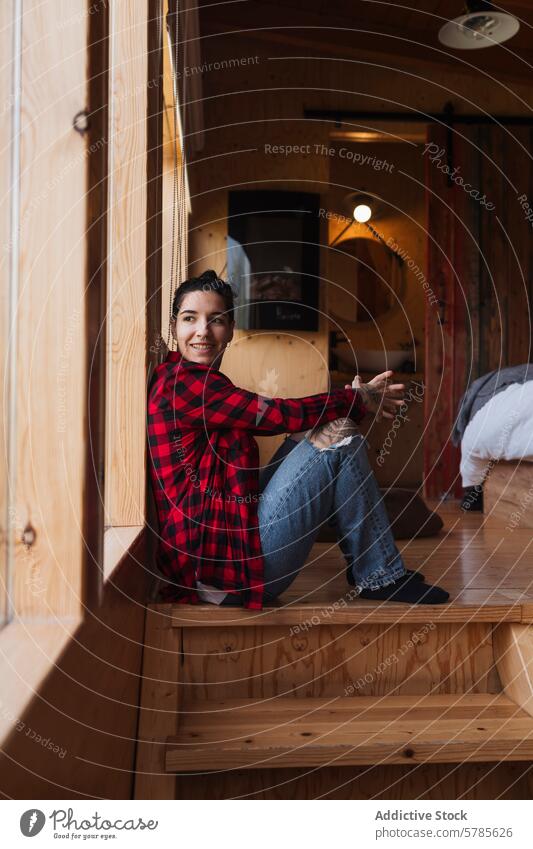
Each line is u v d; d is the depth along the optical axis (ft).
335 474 5.05
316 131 13.94
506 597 5.55
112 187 5.00
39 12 3.08
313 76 14.02
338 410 5.02
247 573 4.95
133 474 5.08
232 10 13.21
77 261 3.12
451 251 14.70
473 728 4.83
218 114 13.74
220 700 5.24
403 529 8.98
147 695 4.83
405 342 19.06
